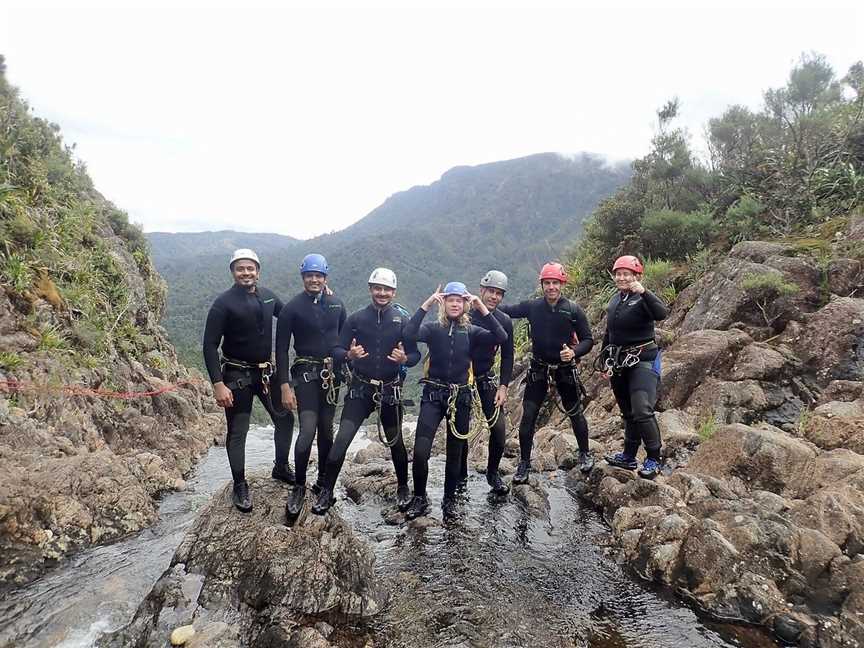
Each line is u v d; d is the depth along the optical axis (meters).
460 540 4.91
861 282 7.22
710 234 10.97
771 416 6.39
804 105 11.32
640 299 5.46
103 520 5.38
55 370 8.20
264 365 4.51
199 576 3.92
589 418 8.60
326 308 4.91
